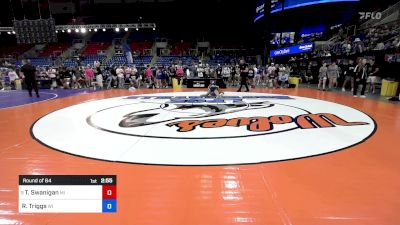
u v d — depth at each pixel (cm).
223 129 479
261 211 219
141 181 273
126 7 2973
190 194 247
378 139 419
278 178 279
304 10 2147
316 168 304
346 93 1137
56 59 2928
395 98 872
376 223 201
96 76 1612
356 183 266
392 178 278
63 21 3177
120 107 746
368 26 1870
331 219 206
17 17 2738
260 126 500
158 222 205
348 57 1288
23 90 1584
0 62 2694
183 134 448
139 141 412
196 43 3441
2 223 207
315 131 464
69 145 396
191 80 1488
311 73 1761
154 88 1533
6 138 439
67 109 734
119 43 3375
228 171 296
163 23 3250
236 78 1767
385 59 1096
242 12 2941
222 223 203
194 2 2780
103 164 319
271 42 2562
